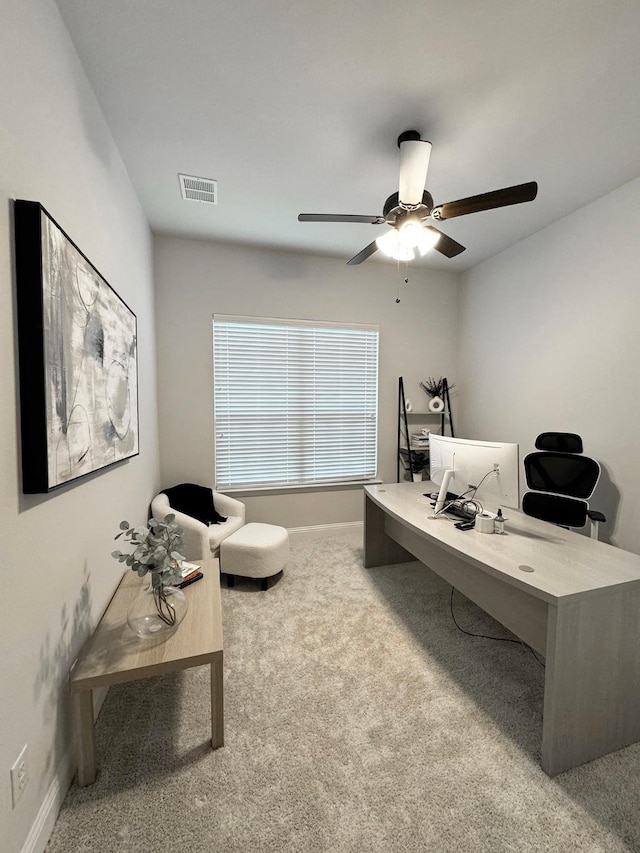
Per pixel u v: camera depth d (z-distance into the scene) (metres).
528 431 3.29
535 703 1.65
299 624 2.24
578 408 2.83
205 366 3.40
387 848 1.10
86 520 1.49
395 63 1.59
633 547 2.45
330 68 1.61
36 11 1.14
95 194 1.68
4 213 0.96
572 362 2.87
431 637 2.12
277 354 3.63
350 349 3.87
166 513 2.61
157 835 1.12
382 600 2.53
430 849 1.09
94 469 1.51
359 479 3.97
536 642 1.53
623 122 1.92
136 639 1.43
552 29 1.44
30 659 1.05
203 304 3.36
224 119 1.89
